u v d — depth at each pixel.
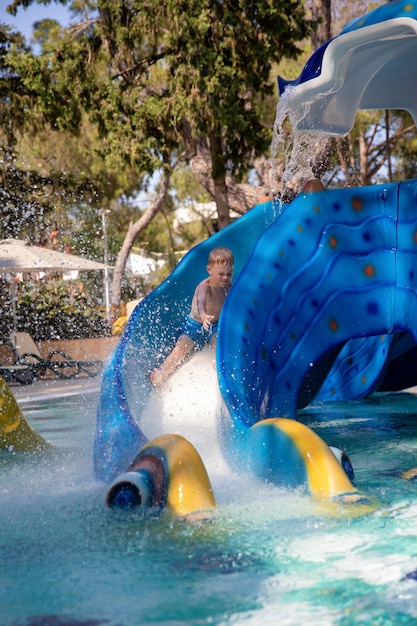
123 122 17.11
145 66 17.09
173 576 2.43
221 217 17.05
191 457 3.27
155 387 4.94
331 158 15.55
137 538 2.84
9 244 14.40
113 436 3.91
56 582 2.41
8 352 12.99
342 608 2.13
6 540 2.87
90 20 19.14
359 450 4.86
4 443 4.89
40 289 16.55
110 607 2.19
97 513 3.22
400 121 25.73
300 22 15.41
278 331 4.83
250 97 18.25
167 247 38.28
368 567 2.47
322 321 4.97
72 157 25.91
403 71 5.46
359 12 19.30
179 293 5.42
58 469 4.29
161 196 24.00
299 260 5.02
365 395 7.38
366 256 5.11
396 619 2.04
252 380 4.40
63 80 16.66
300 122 5.23
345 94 5.09
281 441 3.55
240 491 3.47
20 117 18.23
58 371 12.88
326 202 5.20
